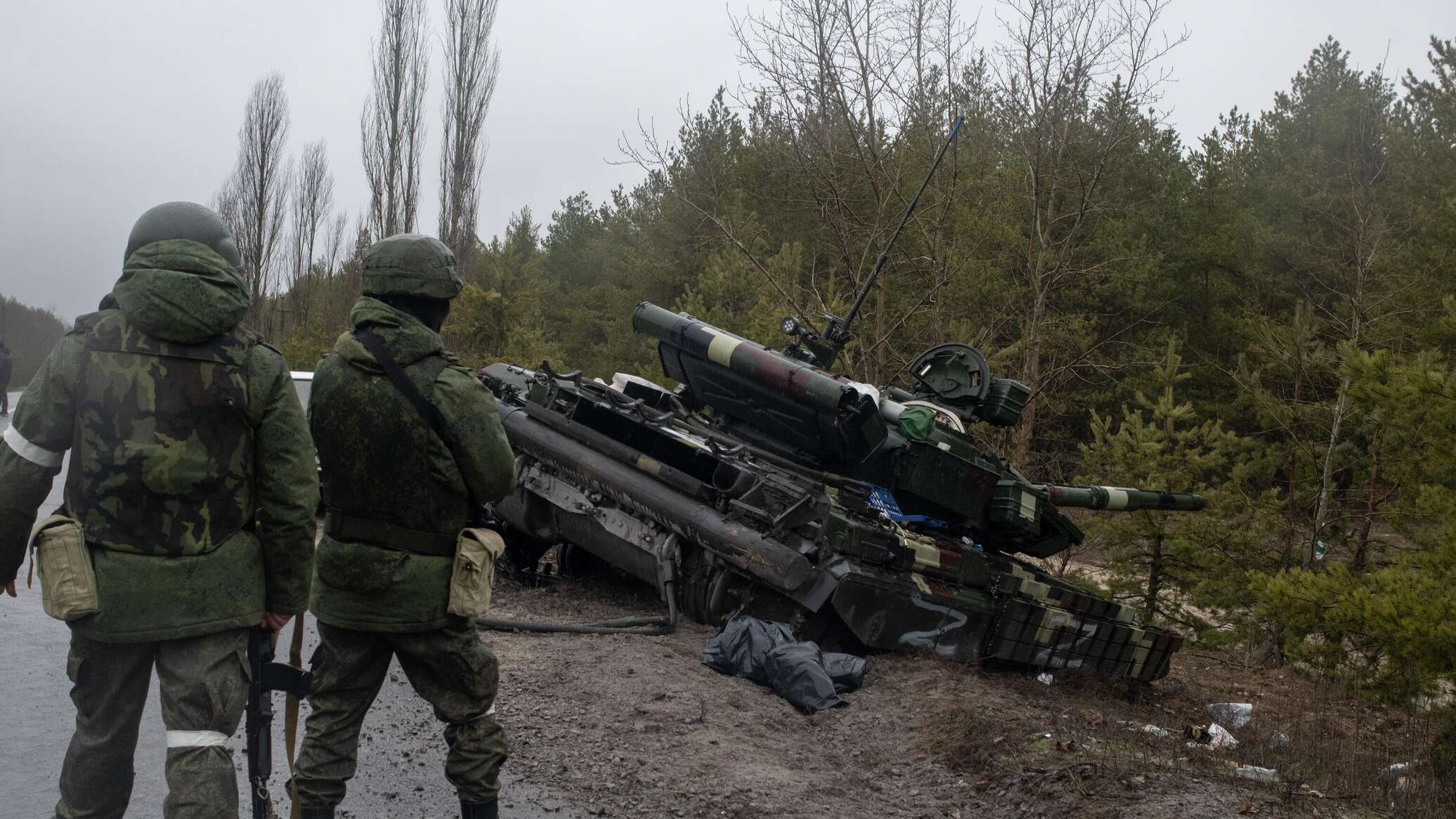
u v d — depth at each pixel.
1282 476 19.77
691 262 27.36
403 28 33.56
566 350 33.72
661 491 7.84
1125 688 9.41
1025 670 8.71
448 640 3.79
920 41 16.41
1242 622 14.22
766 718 6.25
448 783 5.05
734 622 7.24
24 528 3.21
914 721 6.42
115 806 3.40
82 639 3.22
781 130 17.59
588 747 5.45
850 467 9.01
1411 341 16.67
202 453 3.22
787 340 17.09
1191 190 27.70
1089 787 5.34
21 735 5.33
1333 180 25.75
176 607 3.19
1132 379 24.19
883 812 5.13
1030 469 20.88
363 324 3.75
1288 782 5.68
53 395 3.17
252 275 38.28
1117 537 14.65
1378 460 14.66
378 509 3.68
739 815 4.85
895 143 17.48
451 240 31.98
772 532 7.34
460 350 25.88
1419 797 6.16
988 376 10.27
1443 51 20.17
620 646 7.30
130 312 3.20
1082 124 19.03
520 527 9.23
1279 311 25.62
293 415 3.43
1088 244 24.03
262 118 38.28
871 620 7.43
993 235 21.44
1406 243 20.48
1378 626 7.56
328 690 3.79
